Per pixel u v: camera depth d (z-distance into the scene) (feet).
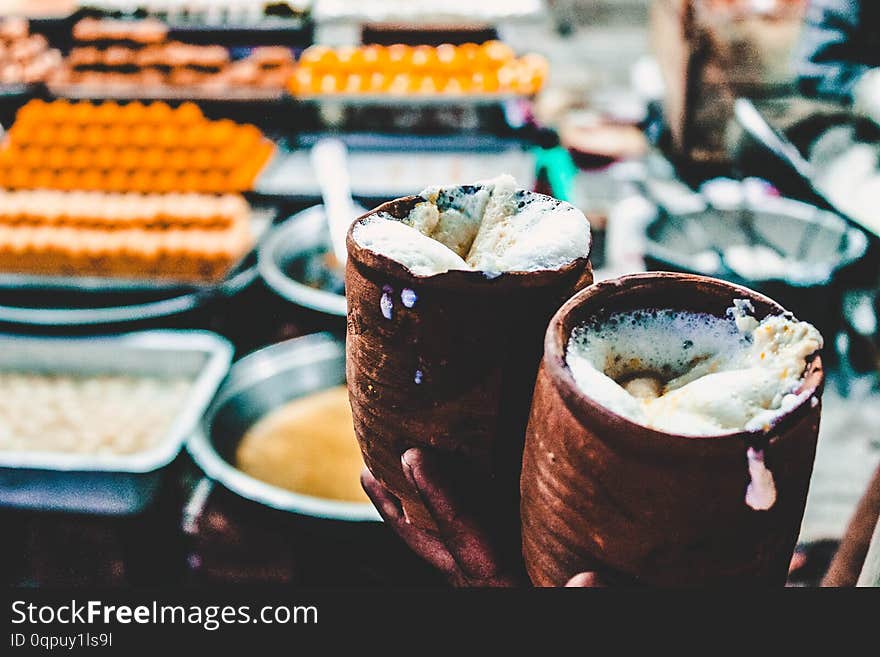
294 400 6.27
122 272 7.74
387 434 1.59
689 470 1.15
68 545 5.42
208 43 11.02
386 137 10.32
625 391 1.29
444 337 1.43
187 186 8.29
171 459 5.21
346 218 6.02
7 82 10.09
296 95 10.18
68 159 8.40
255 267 7.87
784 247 6.80
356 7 11.43
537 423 1.34
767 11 8.62
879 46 7.30
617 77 11.96
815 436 1.24
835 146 6.82
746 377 1.27
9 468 5.12
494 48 10.57
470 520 1.58
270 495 4.49
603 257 7.88
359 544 4.28
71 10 11.05
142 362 7.04
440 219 1.64
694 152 9.48
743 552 1.23
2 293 7.72
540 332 1.43
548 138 10.12
